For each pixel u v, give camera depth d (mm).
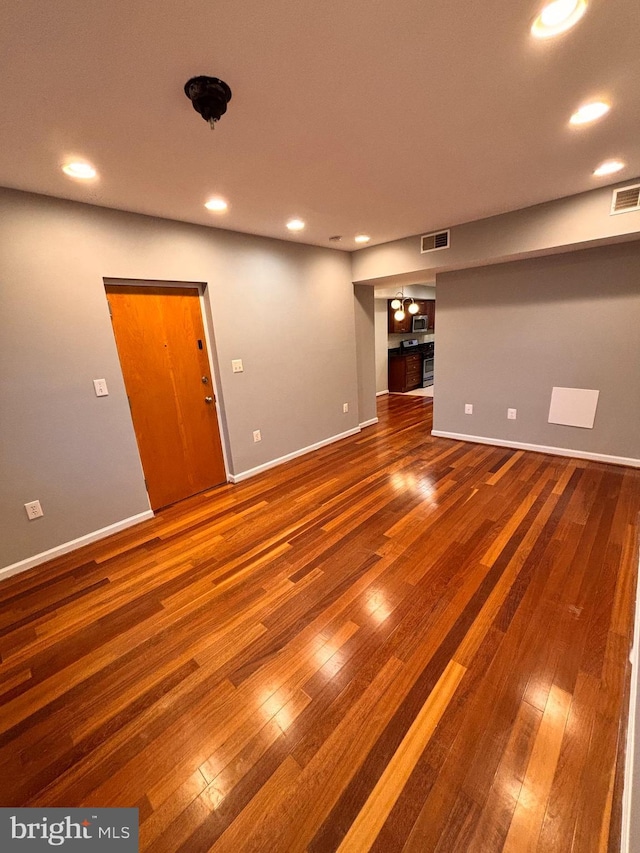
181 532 2719
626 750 1171
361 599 1905
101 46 1109
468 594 1892
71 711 1426
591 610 1742
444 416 4465
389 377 7918
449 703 1360
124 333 2771
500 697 1370
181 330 3133
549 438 3695
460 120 1679
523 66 1332
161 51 1154
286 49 1191
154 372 2988
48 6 968
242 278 3381
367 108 1553
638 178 2521
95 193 2213
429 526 2533
